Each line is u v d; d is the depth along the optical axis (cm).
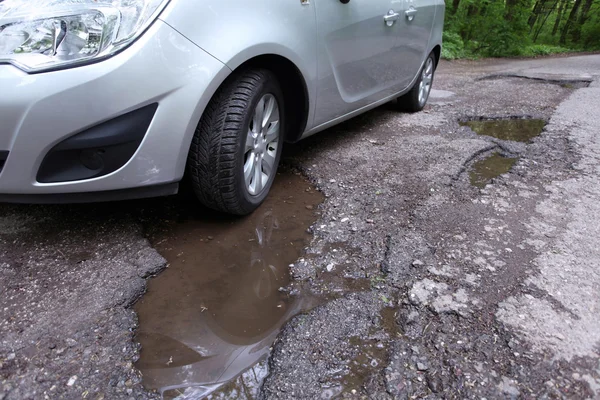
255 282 204
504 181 301
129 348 167
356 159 344
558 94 564
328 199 280
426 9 434
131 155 199
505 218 252
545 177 307
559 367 154
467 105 521
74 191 201
